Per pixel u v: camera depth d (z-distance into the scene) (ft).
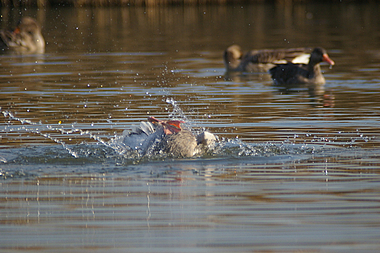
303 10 229.25
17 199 33.99
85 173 39.86
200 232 28.30
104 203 32.99
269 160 42.83
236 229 28.58
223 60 110.42
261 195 34.12
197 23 188.34
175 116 59.52
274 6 247.50
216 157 43.93
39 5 223.30
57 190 35.76
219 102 68.18
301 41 137.90
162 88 78.74
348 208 31.45
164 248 26.40
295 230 28.30
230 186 36.14
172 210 31.58
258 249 26.11
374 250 25.82
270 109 63.21
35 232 28.68
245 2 257.34
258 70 100.78
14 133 52.13
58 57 114.32
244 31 164.35
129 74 91.61
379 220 29.50
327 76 90.63
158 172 39.88
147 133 45.73
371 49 119.96
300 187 35.58
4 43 130.31
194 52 121.49
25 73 92.79
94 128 54.19
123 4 235.81
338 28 167.12
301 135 50.49
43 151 45.73
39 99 69.82
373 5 241.35
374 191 34.42
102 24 183.93
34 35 130.93
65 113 61.36
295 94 74.23
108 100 69.15
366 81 83.61
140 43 138.21
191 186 36.32
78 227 29.27
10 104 66.64
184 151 44.21
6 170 40.52
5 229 29.14
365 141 47.83
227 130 52.90
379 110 60.90
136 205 32.58
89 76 89.40
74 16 203.00
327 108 63.10
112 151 45.85
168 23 188.75
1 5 217.97
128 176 38.99
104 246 26.73
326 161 42.04
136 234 28.17
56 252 26.17
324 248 26.13
